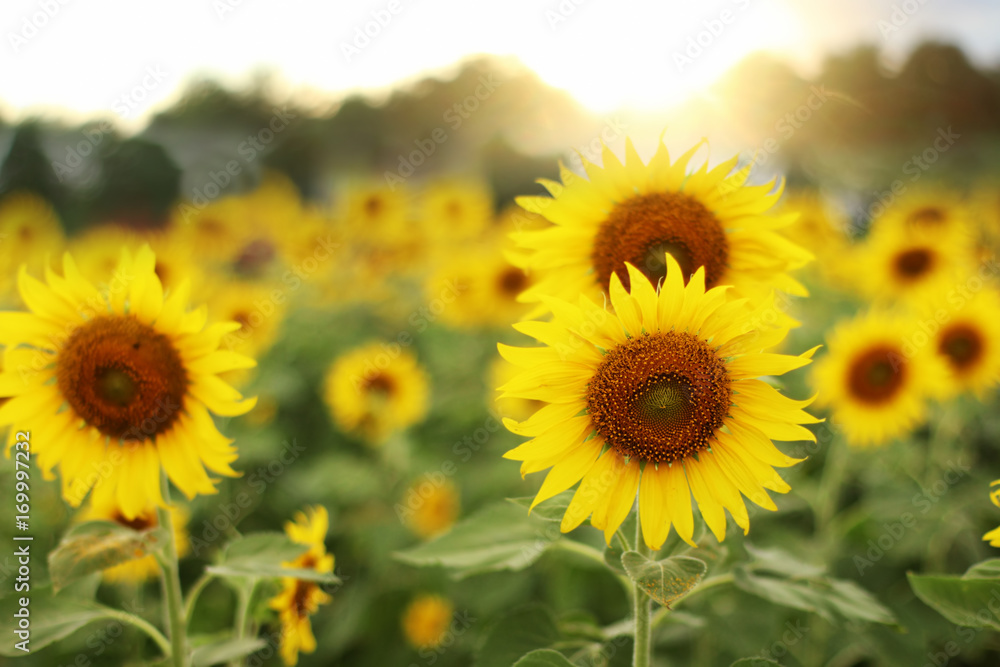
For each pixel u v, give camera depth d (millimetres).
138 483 3309
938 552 5215
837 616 3111
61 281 3215
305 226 13109
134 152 18688
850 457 6035
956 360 6141
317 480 7312
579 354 2578
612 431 2564
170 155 19547
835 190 12102
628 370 2547
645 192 3242
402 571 6410
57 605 3072
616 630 3387
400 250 12727
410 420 7746
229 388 3285
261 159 19391
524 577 5820
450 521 6699
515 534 3252
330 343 10938
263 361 9148
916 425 6410
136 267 3264
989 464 6914
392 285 13047
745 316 2551
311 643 4086
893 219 8422
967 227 8461
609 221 3236
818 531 5551
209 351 3256
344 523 7129
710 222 3156
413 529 6777
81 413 3240
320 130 19672
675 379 2537
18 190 17438
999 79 16281
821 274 10547
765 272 3184
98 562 2771
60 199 18078
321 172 19672
